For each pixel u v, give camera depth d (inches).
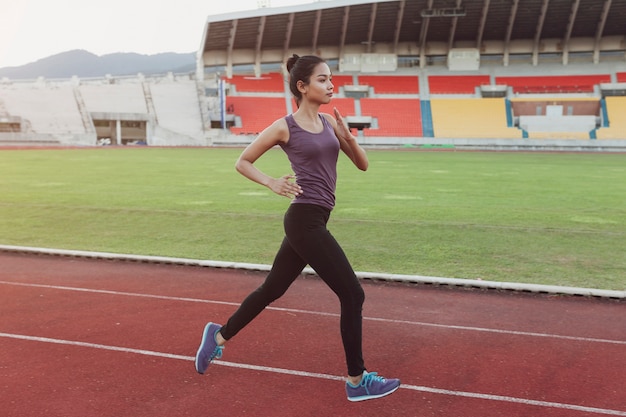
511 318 199.2
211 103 2101.4
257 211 456.4
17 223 405.4
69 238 353.1
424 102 2117.4
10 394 136.2
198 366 139.7
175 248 323.9
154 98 2127.2
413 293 232.4
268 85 2244.1
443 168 968.9
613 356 162.7
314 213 124.5
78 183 672.4
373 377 128.2
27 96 2015.3
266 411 127.4
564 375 148.6
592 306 214.4
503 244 331.6
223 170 871.7
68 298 223.1
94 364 155.4
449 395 136.0
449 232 369.1
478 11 2114.9
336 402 132.2
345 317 126.3
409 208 478.0
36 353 163.5
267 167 948.6
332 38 2293.3
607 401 132.9
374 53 2300.7
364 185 673.6
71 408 128.8
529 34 2242.9
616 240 343.0
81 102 2026.3
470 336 180.1
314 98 124.6
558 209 477.4
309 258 124.9
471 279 252.5
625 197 564.4
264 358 159.6
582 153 1637.6
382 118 2036.2
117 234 366.0
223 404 131.0
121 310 207.0
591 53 2257.6
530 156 1427.2
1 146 1700.3
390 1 2043.6
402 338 177.9
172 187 633.6
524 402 132.2
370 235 359.3
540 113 2020.2
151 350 166.2
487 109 2047.2
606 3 2034.9
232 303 217.6
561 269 273.4
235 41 2285.9
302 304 214.1
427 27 2223.2
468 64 2268.7
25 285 242.8
